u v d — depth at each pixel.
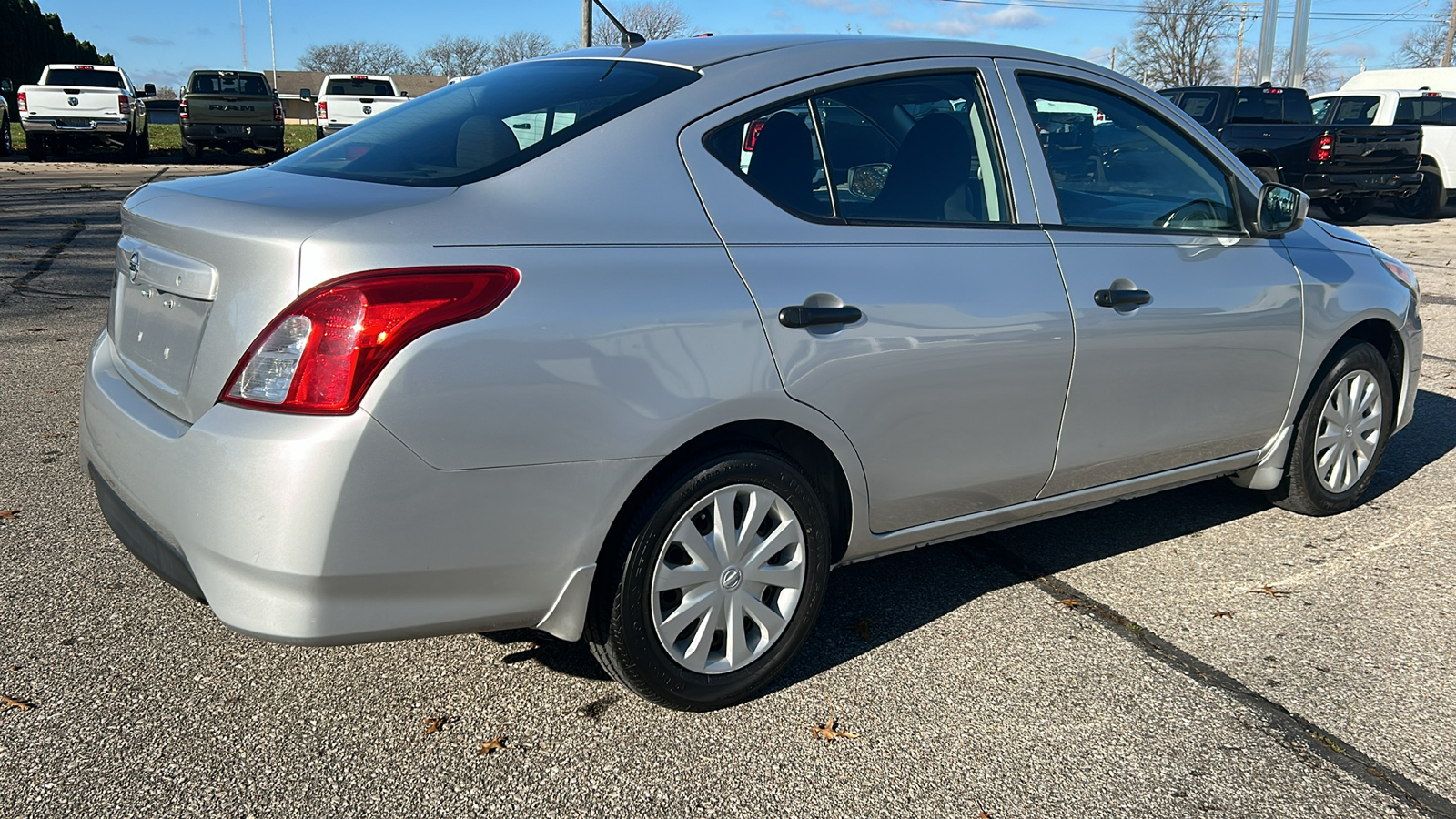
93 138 20.38
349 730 2.57
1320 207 18.25
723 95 2.69
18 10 33.84
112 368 2.76
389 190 2.39
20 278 8.41
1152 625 3.26
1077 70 3.37
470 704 2.70
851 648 3.07
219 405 2.18
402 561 2.18
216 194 2.51
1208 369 3.50
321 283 2.09
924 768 2.50
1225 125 16.14
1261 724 2.72
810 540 2.75
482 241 2.24
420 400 2.12
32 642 2.90
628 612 2.49
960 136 3.05
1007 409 3.01
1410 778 2.52
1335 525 4.15
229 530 2.12
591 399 2.30
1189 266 3.44
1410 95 17.42
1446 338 7.70
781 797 2.38
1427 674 2.99
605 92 2.72
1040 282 3.04
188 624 3.04
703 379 2.44
